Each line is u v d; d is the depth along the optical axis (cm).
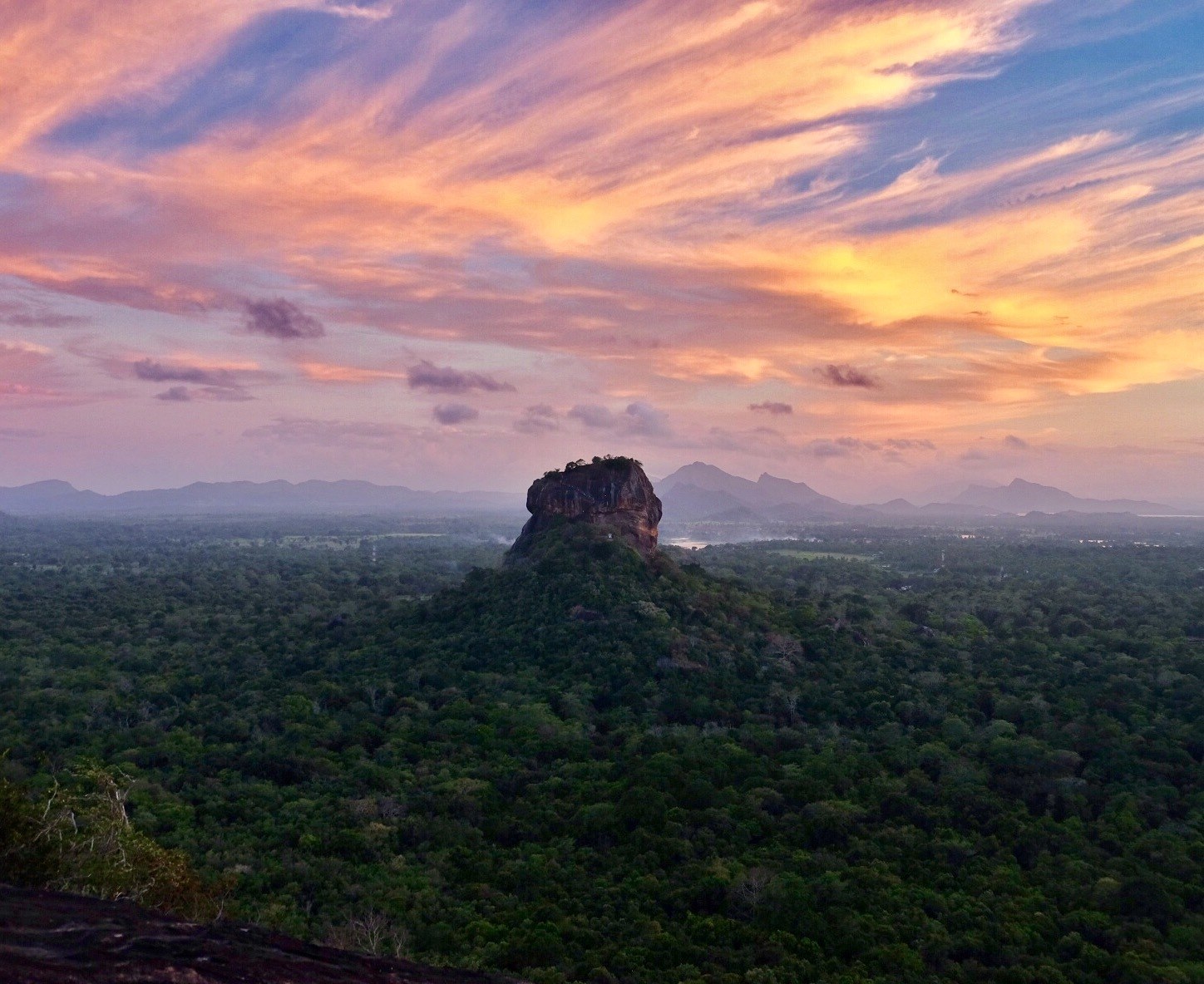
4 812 1820
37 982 856
